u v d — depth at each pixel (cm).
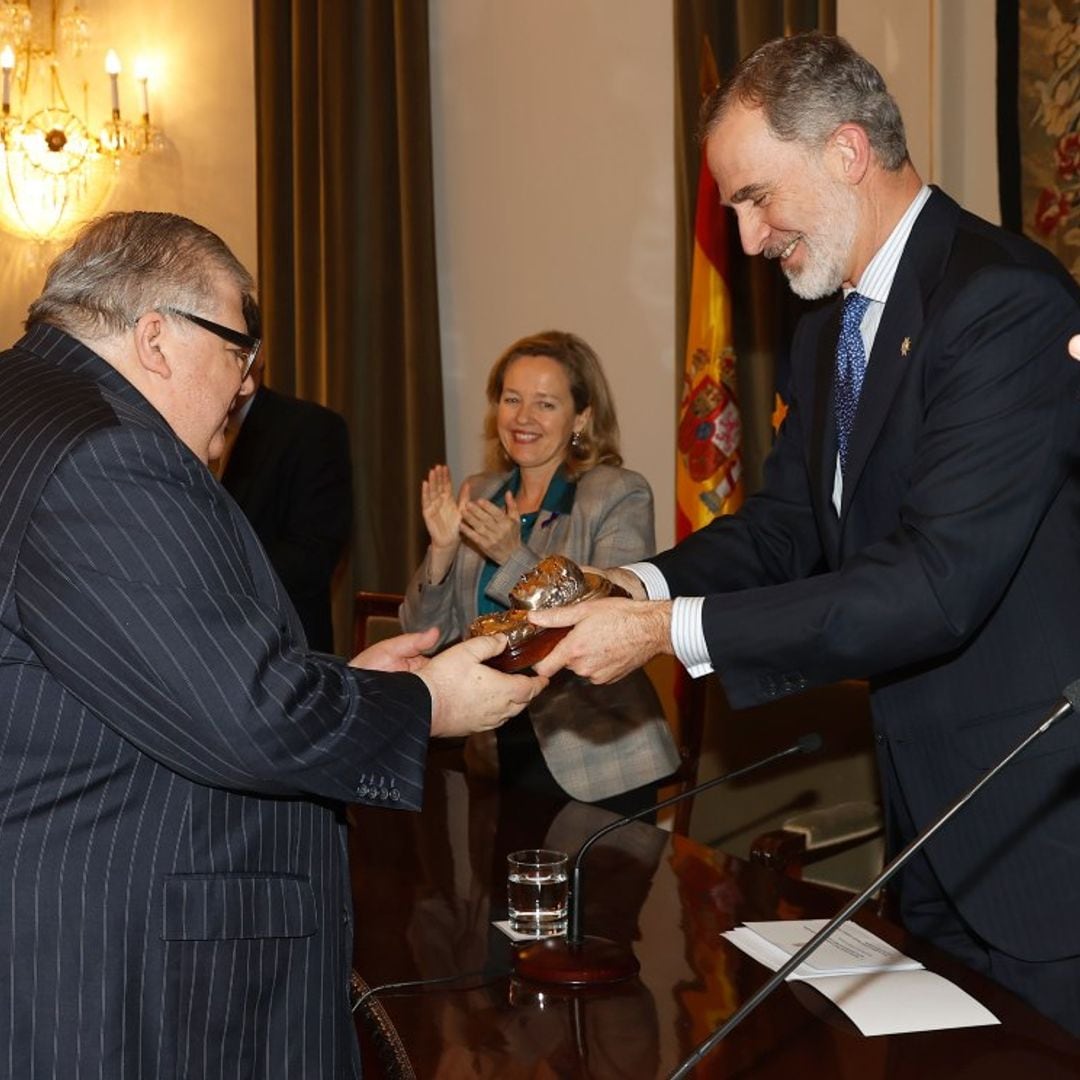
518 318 518
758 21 421
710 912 208
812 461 235
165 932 138
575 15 495
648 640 208
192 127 625
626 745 300
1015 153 370
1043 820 198
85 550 137
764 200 214
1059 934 196
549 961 182
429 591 334
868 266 218
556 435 330
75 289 155
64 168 647
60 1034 134
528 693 175
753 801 293
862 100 210
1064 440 201
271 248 568
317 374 556
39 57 654
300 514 405
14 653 139
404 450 533
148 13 634
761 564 252
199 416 158
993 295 202
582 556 320
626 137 484
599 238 493
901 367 210
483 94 524
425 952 194
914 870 220
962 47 391
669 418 479
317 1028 149
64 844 137
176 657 137
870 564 202
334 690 148
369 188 535
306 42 550
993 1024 166
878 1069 154
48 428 141
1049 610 203
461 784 295
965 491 198
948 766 207
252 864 146
